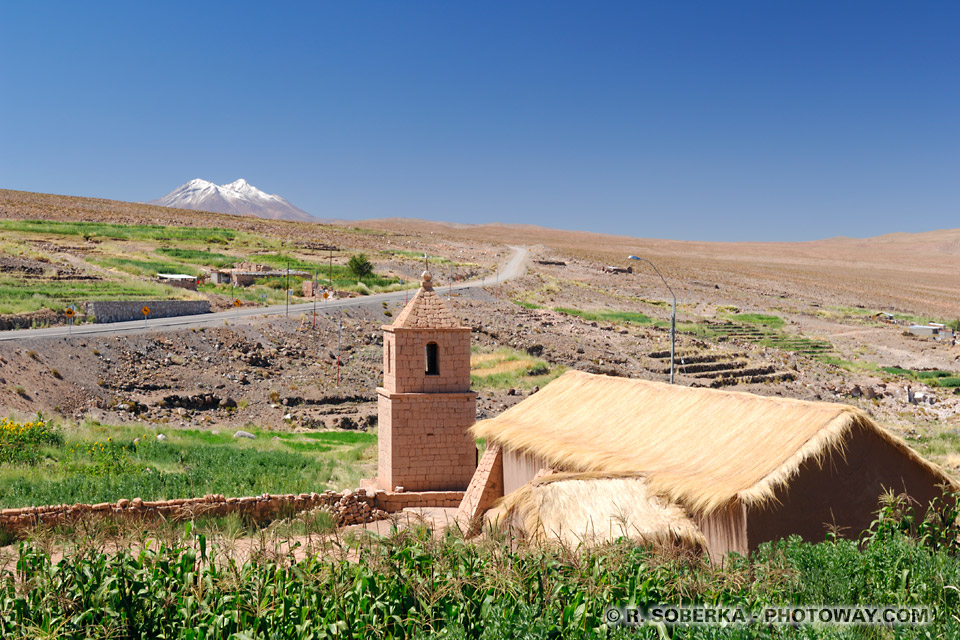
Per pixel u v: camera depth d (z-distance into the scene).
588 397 22.66
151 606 10.56
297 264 105.94
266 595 10.52
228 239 127.56
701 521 15.50
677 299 125.44
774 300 137.25
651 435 18.89
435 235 199.75
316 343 63.06
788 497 14.91
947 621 9.96
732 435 17.12
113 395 45.34
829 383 71.94
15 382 41.62
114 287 72.62
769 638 9.35
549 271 137.50
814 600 10.93
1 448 28.39
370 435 44.09
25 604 10.30
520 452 21.61
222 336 58.84
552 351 69.50
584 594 10.47
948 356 91.94
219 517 21.39
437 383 26.33
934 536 15.02
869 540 13.43
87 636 9.85
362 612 10.25
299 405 50.00
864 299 158.25
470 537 17.66
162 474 26.50
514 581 10.57
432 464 26.03
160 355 52.88
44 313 58.12
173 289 76.25
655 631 9.52
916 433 50.56
